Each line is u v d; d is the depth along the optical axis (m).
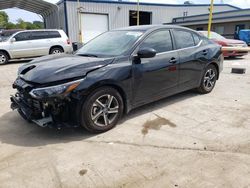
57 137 3.74
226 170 2.82
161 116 4.45
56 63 3.87
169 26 4.86
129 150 3.30
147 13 28.05
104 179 2.72
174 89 4.86
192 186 2.57
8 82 7.82
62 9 22.97
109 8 24.34
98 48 4.49
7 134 3.89
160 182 2.65
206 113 4.56
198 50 5.25
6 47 12.55
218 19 24.80
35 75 3.58
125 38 4.43
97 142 3.55
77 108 3.50
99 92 3.65
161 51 4.51
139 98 4.23
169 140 3.55
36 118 3.65
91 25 23.73
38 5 24.41
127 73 3.91
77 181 2.71
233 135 3.66
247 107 4.85
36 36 13.34
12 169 2.95
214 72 5.87
